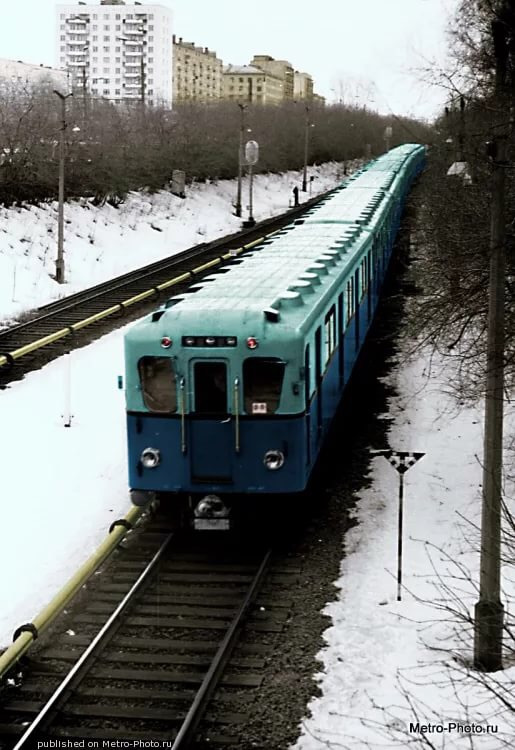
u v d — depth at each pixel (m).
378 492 13.72
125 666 9.06
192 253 37.56
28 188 35.59
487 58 12.49
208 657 9.20
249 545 11.98
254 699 8.44
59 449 15.65
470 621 8.45
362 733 7.86
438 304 14.95
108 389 19.38
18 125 35.56
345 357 15.84
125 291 29.33
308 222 21.69
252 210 49.91
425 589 10.55
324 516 12.91
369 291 20.50
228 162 54.22
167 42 152.50
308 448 11.93
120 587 10.76
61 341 23.23
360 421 17.45
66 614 10.11
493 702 8.24
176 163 48.81
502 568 10.93
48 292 29.38
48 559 11.45
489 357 9.03
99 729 8.00
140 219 41.53
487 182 13.90
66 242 34.59
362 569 11.13
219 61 170.75
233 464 11.50
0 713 8.27
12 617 9.99
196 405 11.52
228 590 10.70
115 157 41.69
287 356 11.34
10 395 18.70
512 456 14.02
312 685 8.66
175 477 11.64
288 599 10.46
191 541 12.15
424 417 17.36
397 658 9.13
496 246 9.00
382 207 26.03
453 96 13.07
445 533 12.12
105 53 153.62
